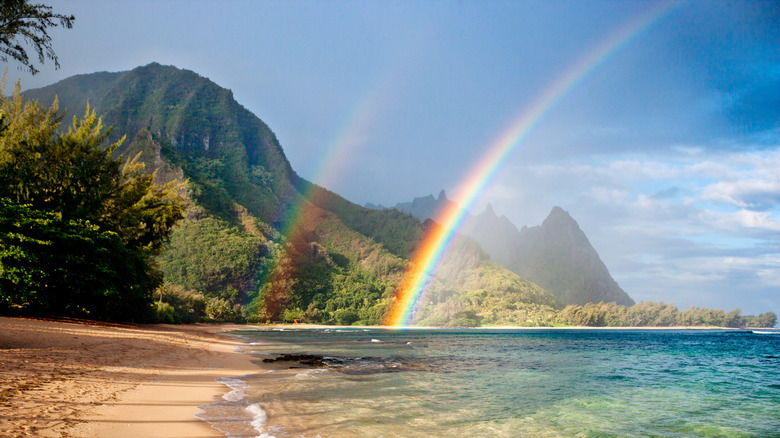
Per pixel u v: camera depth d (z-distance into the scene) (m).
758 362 42.22
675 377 28.77
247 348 40.12
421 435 11.59
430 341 72.88
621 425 14.48
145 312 55.28
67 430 8.09
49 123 40.72
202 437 9.29
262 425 10.95
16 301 28.39
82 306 37.28
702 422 15.41
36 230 30.81
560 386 22.86
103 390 12.16
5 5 18.70
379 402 15.91
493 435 12.27
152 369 17.89
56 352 17.45
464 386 21.50
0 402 9.27
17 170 35.75
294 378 20.70
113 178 47.81
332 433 11.01
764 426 14.88
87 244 34.69
